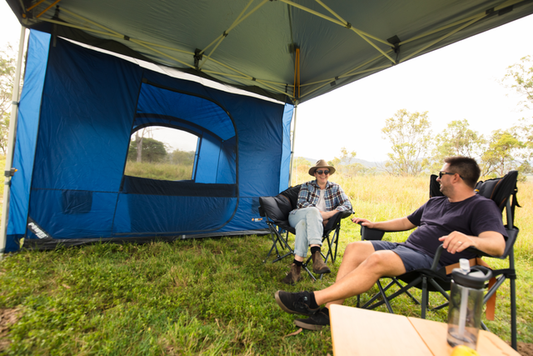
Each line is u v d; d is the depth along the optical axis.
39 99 2.62
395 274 1.44
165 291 1.97
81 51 2.77
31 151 2.61
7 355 1.22
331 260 2.91
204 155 3.71
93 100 2.84
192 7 2.48
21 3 2.29
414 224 1.91
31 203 2.61
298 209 2.61
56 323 1.45
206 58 3.27
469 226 1.49
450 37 2.35
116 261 2.49
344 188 7.66
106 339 1.35
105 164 2.94
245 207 3.80
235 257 2.80
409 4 2.18
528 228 4.03
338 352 0.74
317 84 3.82
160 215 3.26
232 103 3.67
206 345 1.41
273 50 3.16
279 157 4.05
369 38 2.68
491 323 1.77
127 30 2.81
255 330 1.53
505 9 1.96
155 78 3.16
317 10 2.44
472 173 1.55
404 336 0.83
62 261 2.34
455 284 0.82
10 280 1.88
